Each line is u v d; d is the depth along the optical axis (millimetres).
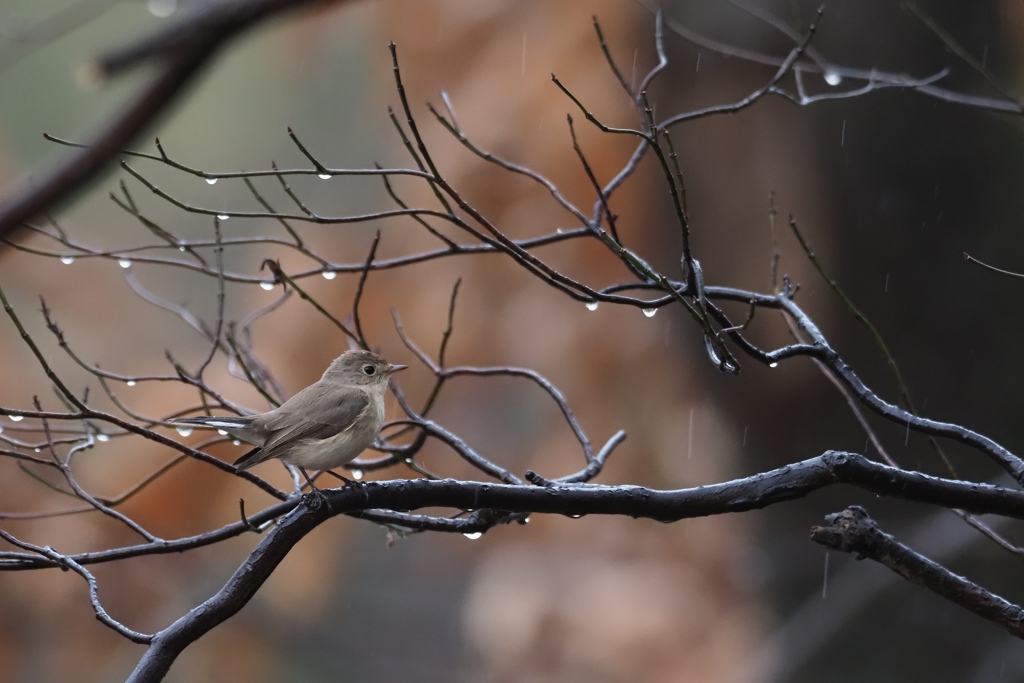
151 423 6883
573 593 12281
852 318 10078
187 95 6418
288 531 5160
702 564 12086
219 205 20516
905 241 9844
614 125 11453
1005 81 9547
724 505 5160
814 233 10211
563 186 11664
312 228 14195
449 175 12000
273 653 16969
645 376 12172
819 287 10180
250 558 5117
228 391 11477
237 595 5020
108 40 19594
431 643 20125
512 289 12594
